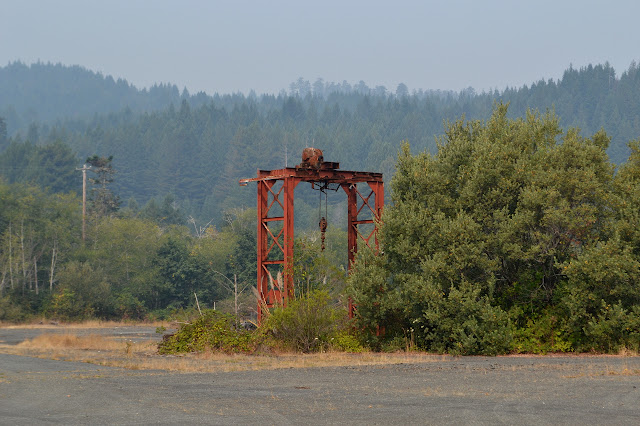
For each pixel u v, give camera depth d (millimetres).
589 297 33844
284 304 38031
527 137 38688
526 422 15383
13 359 32125
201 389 21125
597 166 36812
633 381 21938
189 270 108062
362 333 38250
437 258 35500
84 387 21688
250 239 106625
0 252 110375
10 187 124438
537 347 34406
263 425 15406
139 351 37250
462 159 38844
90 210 149375
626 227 34531
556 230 35406
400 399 18750
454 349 34500
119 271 114500
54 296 96688
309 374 25203
